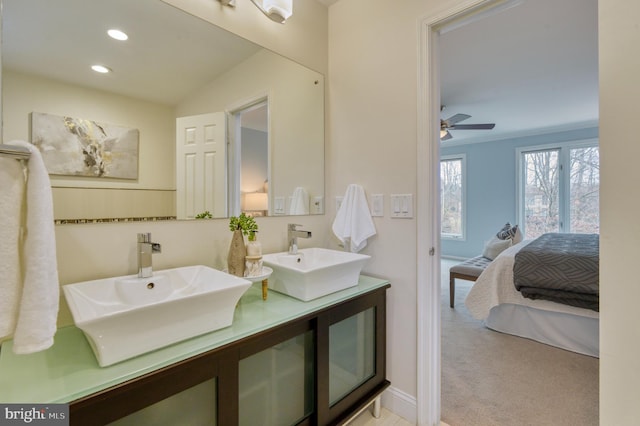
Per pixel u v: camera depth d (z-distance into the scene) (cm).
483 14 144
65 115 108
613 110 69
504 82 315
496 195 566
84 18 112
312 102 191
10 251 70
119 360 82
